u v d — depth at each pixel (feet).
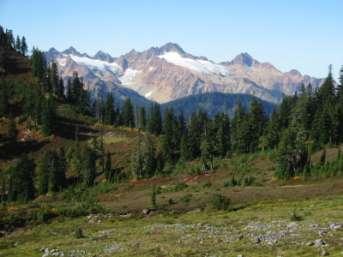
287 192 309.83
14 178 476.13
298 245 129.59
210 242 151.43
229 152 522.88
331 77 525.34
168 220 250.16
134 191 451.94
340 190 295.48
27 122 649.20
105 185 481.87
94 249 167.43
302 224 165.37
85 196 458.91
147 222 251.60
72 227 267.80
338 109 471.21
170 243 159.12
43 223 299.79
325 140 456.45
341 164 377.71
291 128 468.75
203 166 486.79
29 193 472.03
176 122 583.17
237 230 172.55
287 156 402.72
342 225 150.71
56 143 612.70
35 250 184.96
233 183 405.80
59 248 180.24
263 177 415.85
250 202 293.23
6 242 232.94
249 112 541.75
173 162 523.29
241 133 517.55
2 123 641.81
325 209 208.13
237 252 130.00
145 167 499.51
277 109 563.07
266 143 495.82
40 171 486.38
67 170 529.86
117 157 565.53
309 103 493.36
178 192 395.96
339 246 121.19
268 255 121.19
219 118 557.33
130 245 165.27
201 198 322.14
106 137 650.84
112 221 279.69
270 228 165.78
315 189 308.40
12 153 586.04
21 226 296.30
